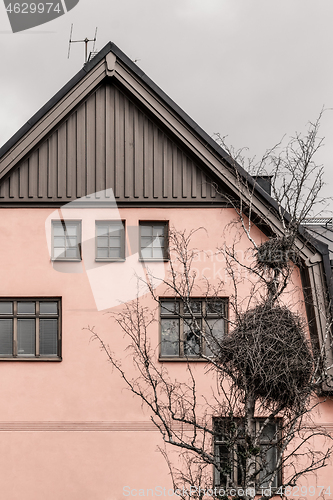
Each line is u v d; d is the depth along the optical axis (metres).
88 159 14.41
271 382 8.96
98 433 13.74
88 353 13.95
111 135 14.48
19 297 14.12
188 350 14.01
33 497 13.57
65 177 14.35
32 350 14.09
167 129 14.33
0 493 13.56
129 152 14.47
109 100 14.55
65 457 13.69
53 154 14.38
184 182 14.43
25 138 14.05
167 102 14.14
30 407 13.80
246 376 9.14
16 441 13.71
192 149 14.20
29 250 14.19
